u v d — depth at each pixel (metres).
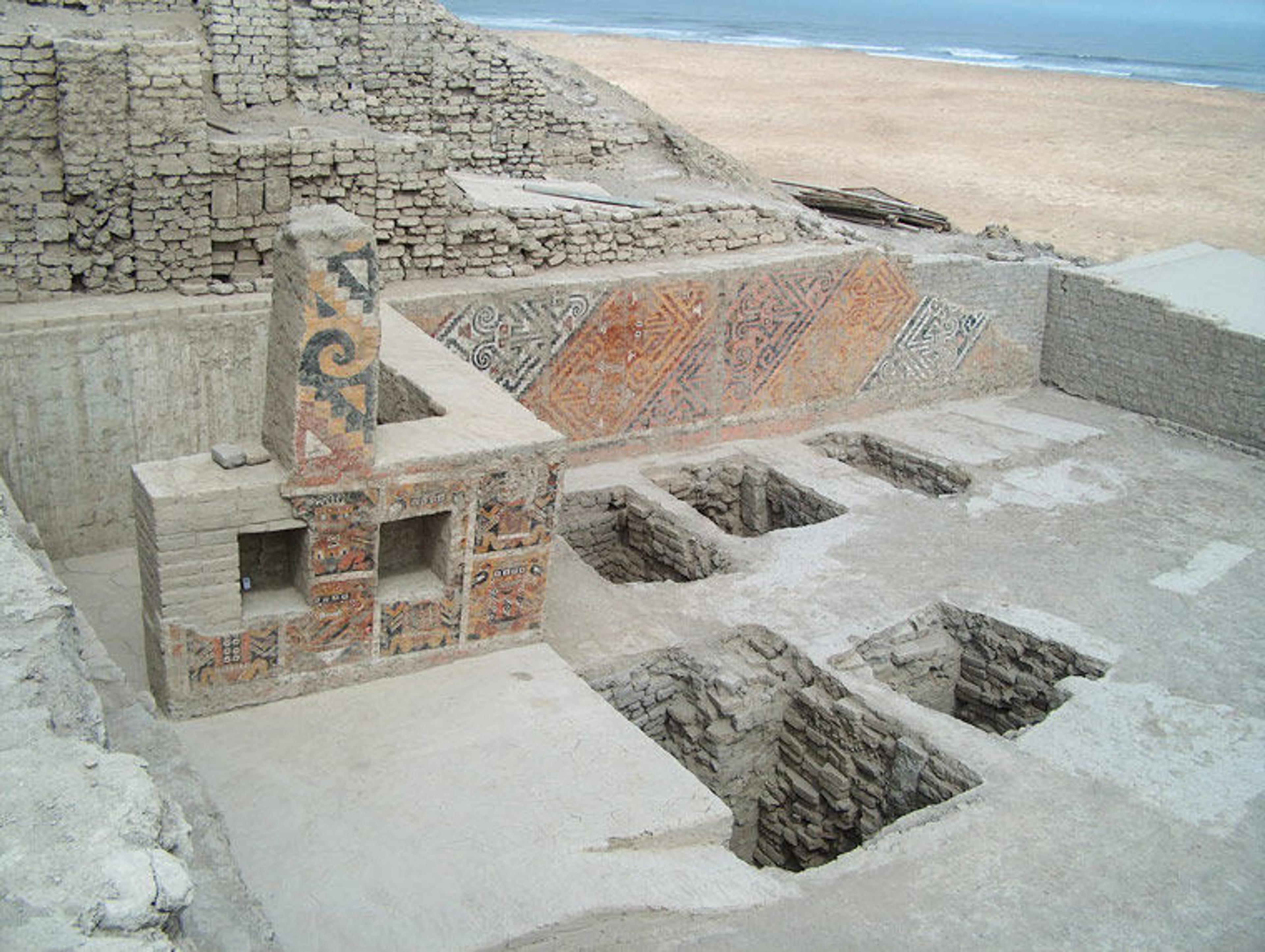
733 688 9.20
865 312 14.07
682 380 12.92
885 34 115.00
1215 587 10.78
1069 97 52.53
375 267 6.93
